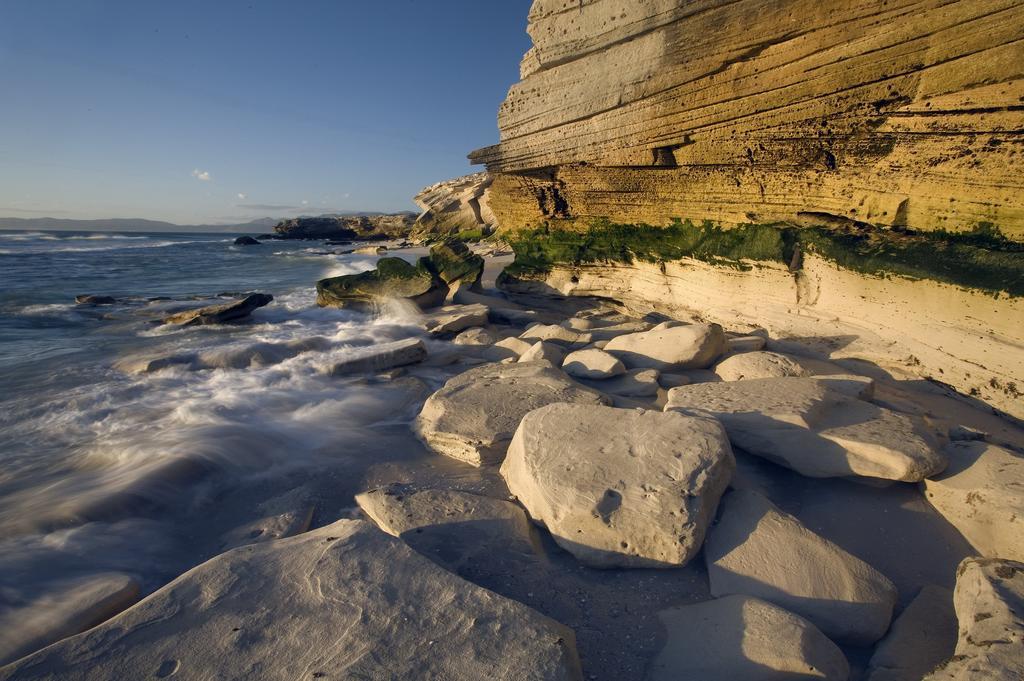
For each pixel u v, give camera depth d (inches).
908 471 151.2
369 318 463.8
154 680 87.1
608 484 139.2
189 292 693.3
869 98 236.1
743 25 271.3
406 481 182.2
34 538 146.9
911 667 100.5
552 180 422.6
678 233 361.7
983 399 209.8
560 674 87.9
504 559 133.7
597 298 444.5
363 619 98.3
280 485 182.4
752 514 136.4
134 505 163.6
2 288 707.4
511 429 195.2
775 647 97.7
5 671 88.3
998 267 203.6
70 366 324.5
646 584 125.8
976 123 202.8
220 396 265.7
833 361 262.8
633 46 324.2
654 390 243.6
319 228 3240.7
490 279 688.4
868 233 254.8
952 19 204.8
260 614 100.0
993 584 102.0
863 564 122.0
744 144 292.0
